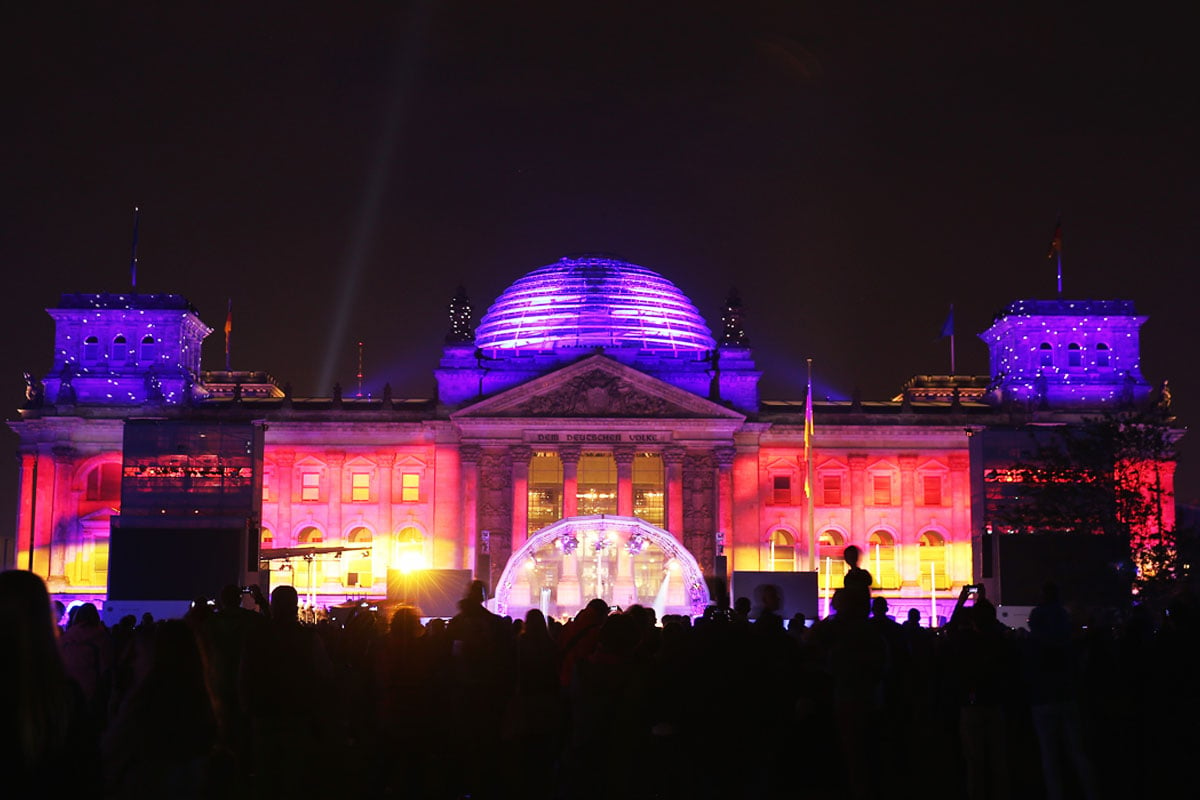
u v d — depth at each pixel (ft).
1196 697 125.29
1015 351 548.31
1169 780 123.44
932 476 545.85
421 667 112.68
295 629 100.99
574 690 107.24
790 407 547.08
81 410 536.01
